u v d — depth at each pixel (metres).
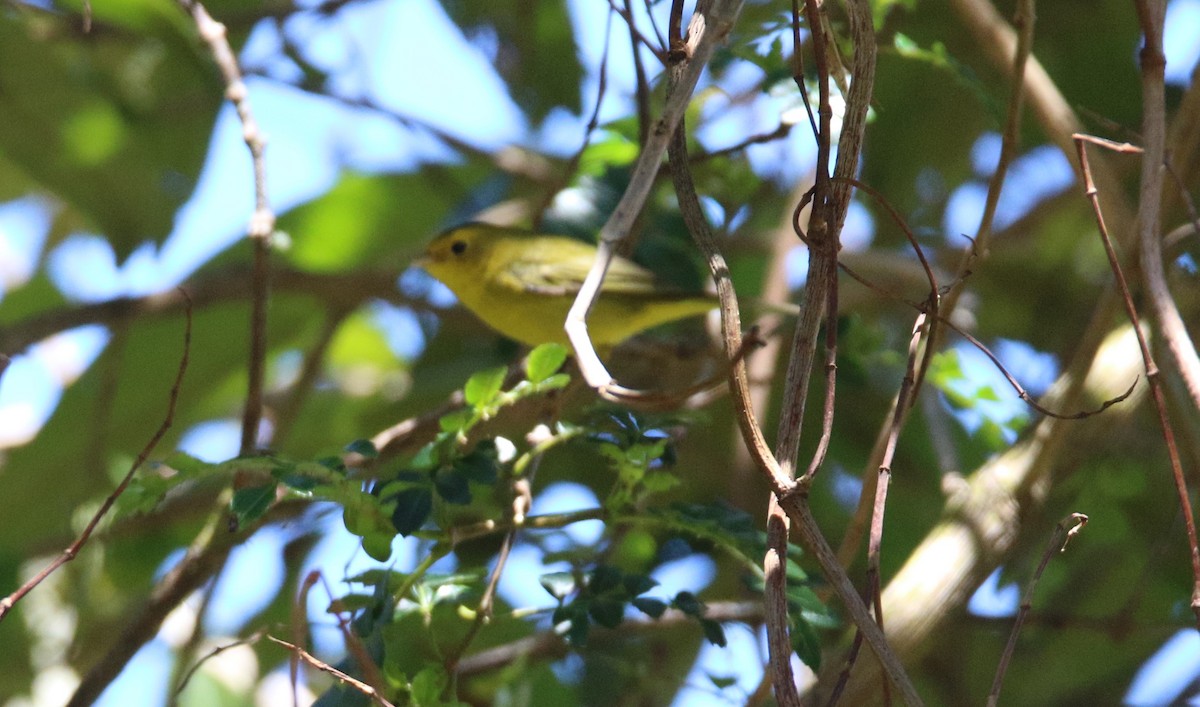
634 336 11.81
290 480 5.42
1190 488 10.16
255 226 7.71
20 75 10.80
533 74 12.36
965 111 11.77
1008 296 12.47
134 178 11.12
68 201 11.29
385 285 11.34
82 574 10.27
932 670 9.97
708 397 9.56
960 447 10.79
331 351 14.08
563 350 5.59
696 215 5.13
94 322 9.92
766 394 9.79
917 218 12.82
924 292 11.22
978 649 10.61
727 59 7.86
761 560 5.86
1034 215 11.92
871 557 5.03
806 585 5.94
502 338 12.11
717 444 10.92
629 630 8.40
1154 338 7.20
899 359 8.88
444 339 12.52
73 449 11.81
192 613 10.91
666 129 5.05
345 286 11.20
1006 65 8.05
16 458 11.69
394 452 7.84
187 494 9.78
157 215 11.20
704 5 5.42
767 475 4.59
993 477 7.10
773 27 7.82
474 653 9.41
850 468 11.19
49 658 10.45
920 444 10.87
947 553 6.80
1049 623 8.62
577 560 6.72
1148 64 5.93
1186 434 7.12
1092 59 11.68
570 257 11.89
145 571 10.62
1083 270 12.13
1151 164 5.80
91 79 11.00
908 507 10.84
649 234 10.93
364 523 5.56
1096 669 10.48
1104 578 10.58
